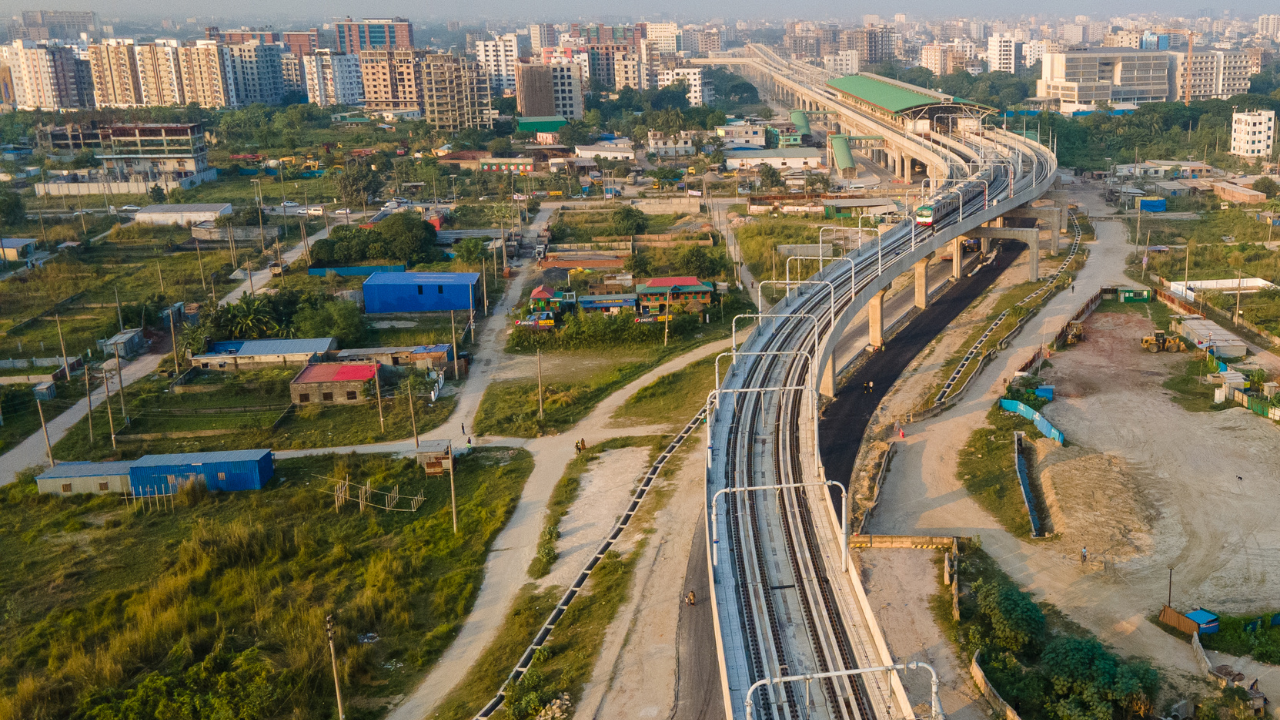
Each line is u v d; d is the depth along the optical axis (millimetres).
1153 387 140250
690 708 75312
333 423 138250
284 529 108375
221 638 87000
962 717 73000
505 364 162250
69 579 98938
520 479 119438
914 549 98250
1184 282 188250
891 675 66375
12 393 146375
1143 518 102875
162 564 101625
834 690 69250
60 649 86750
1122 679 72938
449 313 186250
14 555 104188
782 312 157500
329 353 159875
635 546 100375
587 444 129625
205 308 172625
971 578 92375
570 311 182125
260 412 141375
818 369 123688
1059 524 103000
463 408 143500
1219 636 81812
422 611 93188
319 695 80562
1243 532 99438
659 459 122312
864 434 128500
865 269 171875
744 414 120000
